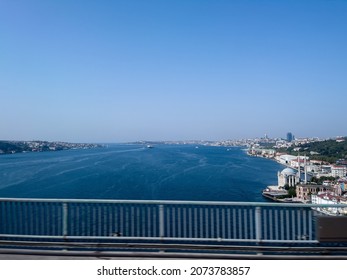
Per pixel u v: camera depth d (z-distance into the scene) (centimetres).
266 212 561
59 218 590
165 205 579
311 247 550
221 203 562
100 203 586
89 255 548
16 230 595
